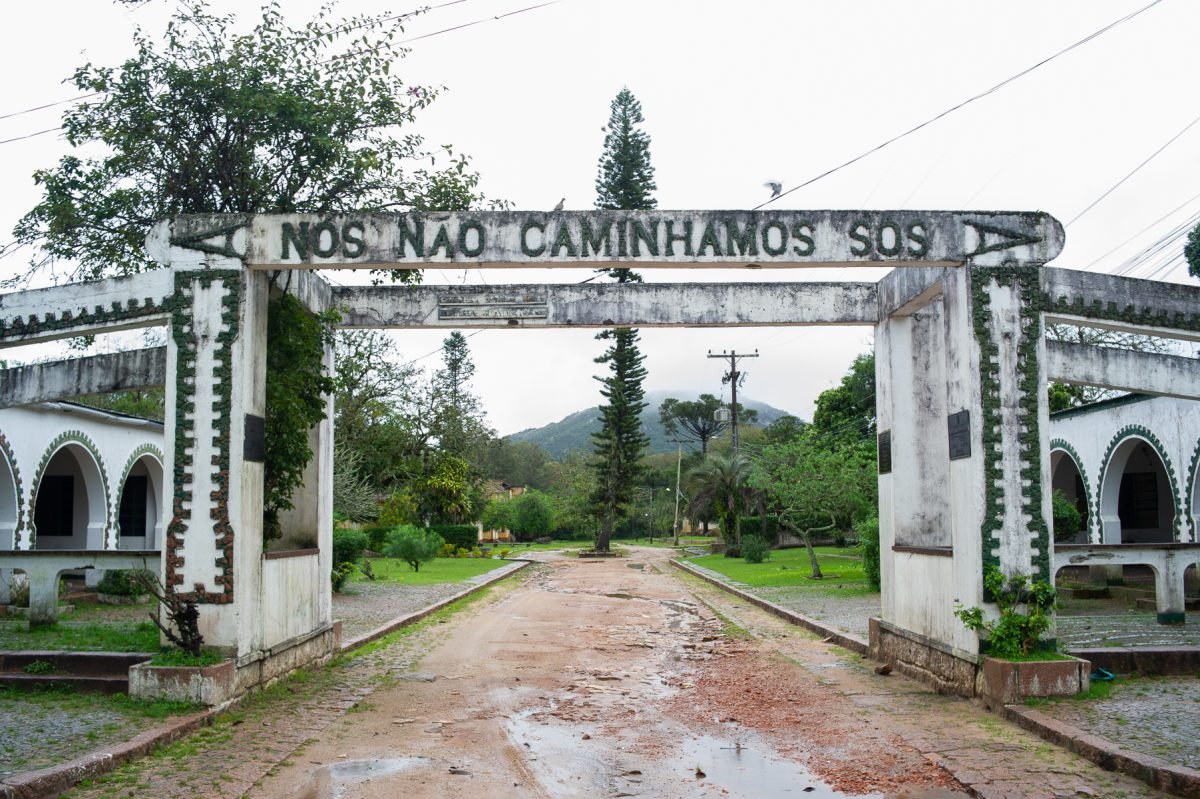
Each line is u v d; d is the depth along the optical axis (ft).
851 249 31.24
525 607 66.03
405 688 33.47
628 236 31.27
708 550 167.22
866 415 150.92
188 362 30.04
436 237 30.91
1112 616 51.24
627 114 129.18
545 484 336.90
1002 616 29.40
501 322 37.35
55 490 72.74
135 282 31.07
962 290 31.30
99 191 43.39
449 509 143.43
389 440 128.26
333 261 30.58
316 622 37.60
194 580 29.25
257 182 41.60
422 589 76.33
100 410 63.36
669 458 278.67
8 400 37.04
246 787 20.97
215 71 41.29
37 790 19.45
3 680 29.35
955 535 31.53
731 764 23.59
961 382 31.30
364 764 23.26
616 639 48.37
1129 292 32.40
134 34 41.60
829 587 75.25
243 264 30.37
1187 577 60.03
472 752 24.63
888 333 38.14
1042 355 30.94
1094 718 25.57
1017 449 30.35
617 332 145.28
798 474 86.12
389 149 43.93
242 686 29.35
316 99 41.57
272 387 32.65
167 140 41.47
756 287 38.01
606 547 154.10
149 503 79.56
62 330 31.48
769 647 44.55
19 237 43.19
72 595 55.06
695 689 34.09
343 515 88.58
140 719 25.62
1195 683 30.60
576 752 24.81
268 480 33.37
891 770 22.62
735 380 162.09
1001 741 24.68
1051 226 31.42
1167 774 20.16
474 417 154.51
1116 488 68.39
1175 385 37.65
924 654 34.04
